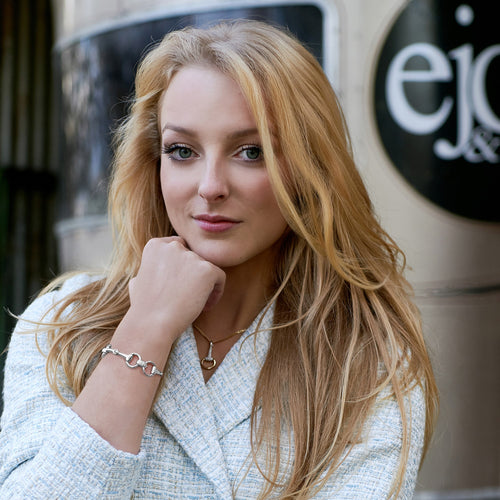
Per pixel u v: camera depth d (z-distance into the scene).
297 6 2.68
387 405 1.23
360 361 1.26
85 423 1.08
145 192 1.41
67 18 3.14
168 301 1.18
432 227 2.67
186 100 1.20
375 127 2.66
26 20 4.50
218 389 1.25
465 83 2.67
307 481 1.17
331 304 1.32
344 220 1.35
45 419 1.17
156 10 2.82
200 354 1.30
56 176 4.57
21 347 1.28
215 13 2.72
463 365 2.69
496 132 2.69
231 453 1.20
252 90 1.18
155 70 1.33
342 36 2.67
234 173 1.21
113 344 1.14
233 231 1.22
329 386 1.26
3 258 4.45
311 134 1.29
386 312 1.33
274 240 1.28
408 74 2.66
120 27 2.91
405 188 2.67
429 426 1.38
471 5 2.67
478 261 2.69
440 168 2.67
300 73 1.27
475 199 2.69
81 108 3.07
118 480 1.08
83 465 1.06
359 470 1.18
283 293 1.36
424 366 1.32
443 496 2.69
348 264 1.33
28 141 4.51
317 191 1.28
